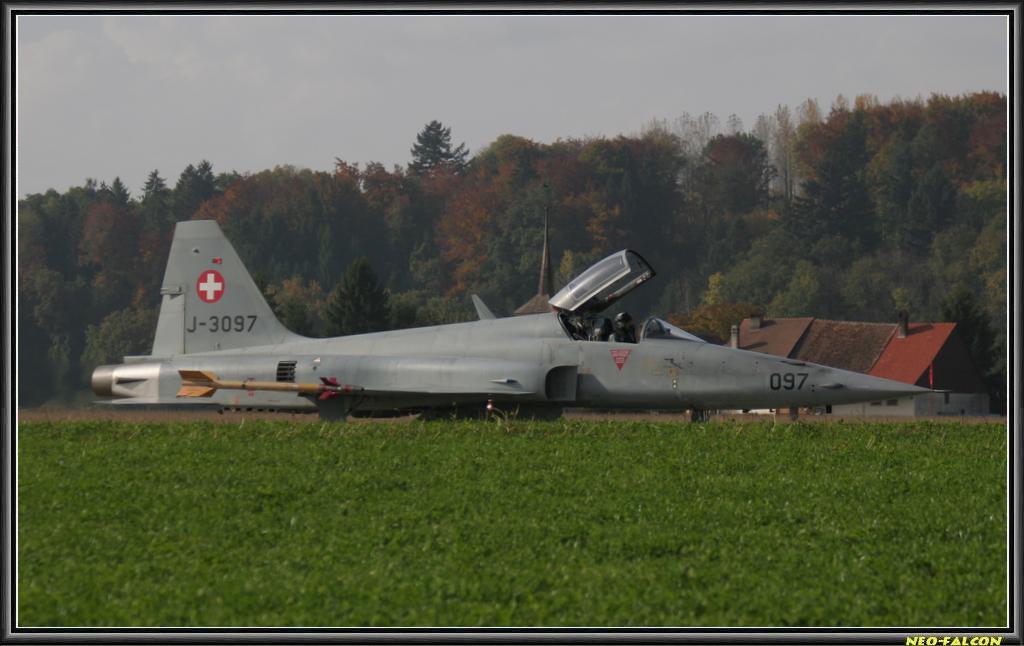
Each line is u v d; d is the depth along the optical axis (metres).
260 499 58.59
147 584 44.78
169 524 53.69
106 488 61.22
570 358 100.75
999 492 60.44
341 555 48.59
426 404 103.56
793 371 98.00
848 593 43.41
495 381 99.00
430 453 72.94
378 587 43.84
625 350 100.12
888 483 63.06
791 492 60.62
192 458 70.81
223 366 106.12
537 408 103.00
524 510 56.19
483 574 45.53
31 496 59.38
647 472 66.06
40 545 50.12
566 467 67.88
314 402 103.00
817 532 52.12
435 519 54.66
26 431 84.62
